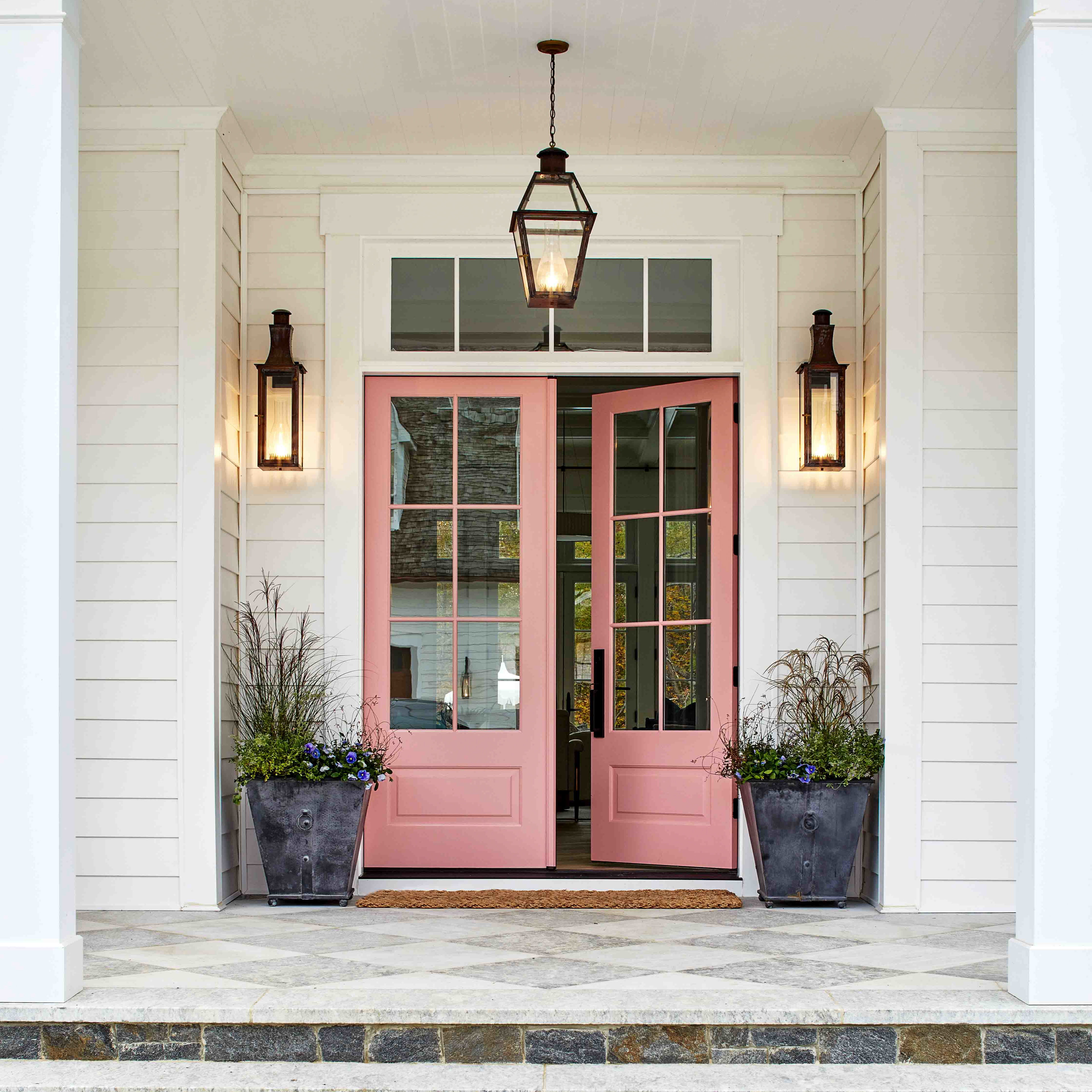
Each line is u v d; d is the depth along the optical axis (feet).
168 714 17.35
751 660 18.79
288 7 15.11
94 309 17.80
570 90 17.22
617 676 20.12
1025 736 12.09
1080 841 11.71
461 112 17.92
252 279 19.31
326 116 18.07
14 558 11.84
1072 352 12.19
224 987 11.86
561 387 21.52
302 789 17.51
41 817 11.62
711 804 19.19
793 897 17.48
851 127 18.38
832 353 18.79
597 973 12.55
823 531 19.01
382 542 19.39
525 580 19.44
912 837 17.28
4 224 12.05
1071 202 12.25
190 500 17.54
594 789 20.11
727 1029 11.18
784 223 19.43
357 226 19.29
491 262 19.58
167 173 17.93
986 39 15.83
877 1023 11.18
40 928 11.51
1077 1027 11.25
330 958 13.38
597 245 19.48
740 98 17.47
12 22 12.14
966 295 17.87
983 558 17.62
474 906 17.34
